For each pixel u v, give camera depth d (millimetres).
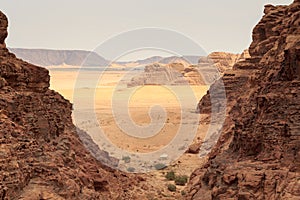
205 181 45875
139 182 63500
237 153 45594
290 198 32969
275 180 35656
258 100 43750
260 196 35594
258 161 39938
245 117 47531
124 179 60125
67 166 38250
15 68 39750
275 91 42344
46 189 31484
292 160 36594
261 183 36344
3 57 39656
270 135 40125
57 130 45000
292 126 37938
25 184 30750
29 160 32594
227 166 42344
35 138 37531
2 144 29984
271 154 39219
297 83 40375
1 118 32969
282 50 47500
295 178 34594
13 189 28656
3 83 36844
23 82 40875
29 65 44031
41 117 40562
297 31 46062
